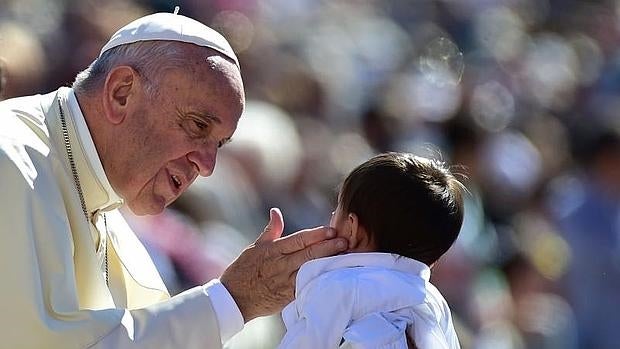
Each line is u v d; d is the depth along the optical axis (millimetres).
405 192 13742
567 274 30062
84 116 14055
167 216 21562
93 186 14062
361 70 46188
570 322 29719
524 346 28953
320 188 28391
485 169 33188
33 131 13945
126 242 15297
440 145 33969
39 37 30141
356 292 13328
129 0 38000
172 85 13758
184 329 13586
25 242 13281
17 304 13203
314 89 33406
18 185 13391
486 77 50750
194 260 21328
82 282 13992
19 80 25547
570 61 60594
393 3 57750
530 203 35656
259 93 31891
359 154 31578
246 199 25094
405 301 13414
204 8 40281
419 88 43031
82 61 29250
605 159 29750
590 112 48375
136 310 13648
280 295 13852
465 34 59344
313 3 52812
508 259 29953
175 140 13805
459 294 26484
